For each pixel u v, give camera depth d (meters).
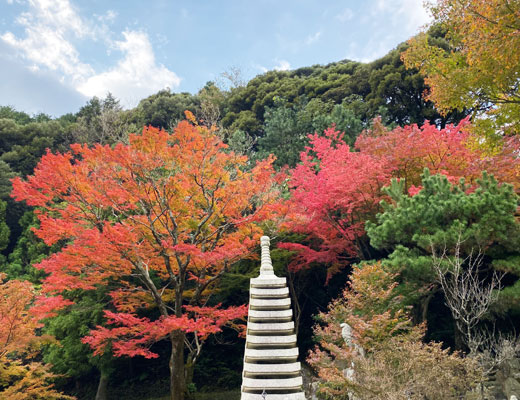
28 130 39.16
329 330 10.54
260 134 35.72
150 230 13.77
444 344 15.34
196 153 12.53
